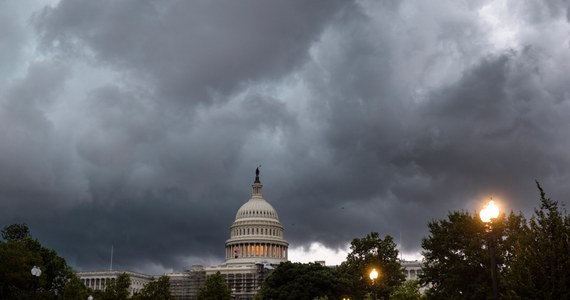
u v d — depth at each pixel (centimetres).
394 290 14062
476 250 9044
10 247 13738
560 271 4894
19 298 11450
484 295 8681
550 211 5162
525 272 5044
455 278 9031
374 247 15475
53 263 15550
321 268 17300
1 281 12656
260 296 17700
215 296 17125
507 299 5184
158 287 16175
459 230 9338
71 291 13738
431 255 9719
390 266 14888
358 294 15300
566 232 5078
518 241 5403
